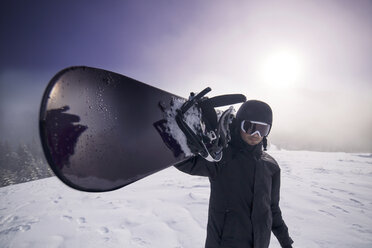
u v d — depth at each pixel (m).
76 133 0.49
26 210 3.72
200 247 2.31
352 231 2.65
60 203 3.95
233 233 1.04
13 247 2.50
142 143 0.70
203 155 0.86
